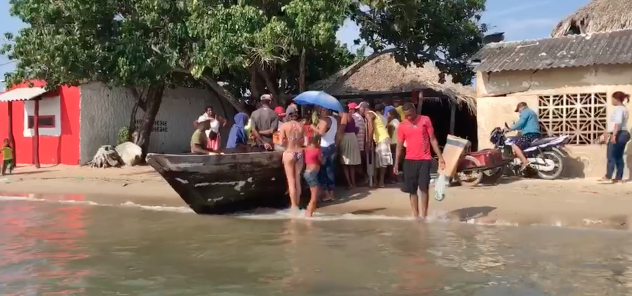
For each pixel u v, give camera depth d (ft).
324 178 37.45
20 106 73.15
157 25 50.62
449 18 57.57
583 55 42.68
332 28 45.14
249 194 35.12
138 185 49.01
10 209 38.09
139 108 73.82
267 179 35.40
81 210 37.24
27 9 50.19
